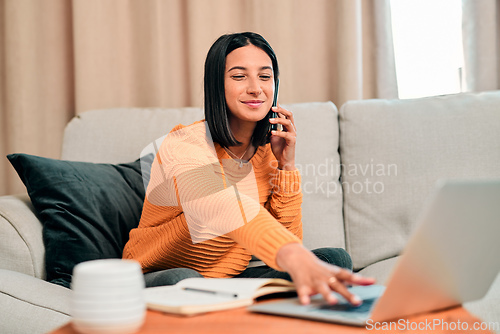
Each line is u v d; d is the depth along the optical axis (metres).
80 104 2.43
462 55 2.40
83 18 2.41
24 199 1.67
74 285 0.70
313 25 2.41
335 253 1.29
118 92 2.46
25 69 2.45
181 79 2.51
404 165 1.89
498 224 0.80
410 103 1.99
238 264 1.45
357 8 2.31
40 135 2.50
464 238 0.77
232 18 2.45
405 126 1.93
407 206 1.86
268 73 1.46
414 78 2.46
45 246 1.55
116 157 1.95
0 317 1.25
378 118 1.96
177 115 2.04
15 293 1.27
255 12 2.40
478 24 2.29
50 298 1.28
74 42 2.43
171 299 0.85
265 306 0.83
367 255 1.87
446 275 0.79
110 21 2.45
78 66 2.42
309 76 2.42
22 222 1.54
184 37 2.50
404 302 0.77
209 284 0.95
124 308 0.68
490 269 0.87
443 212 0.71
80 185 1.63
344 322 0.75
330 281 0.83
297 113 2.02
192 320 0.77
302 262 0.88
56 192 1.60
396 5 2.47
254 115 1.45
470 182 0.71
